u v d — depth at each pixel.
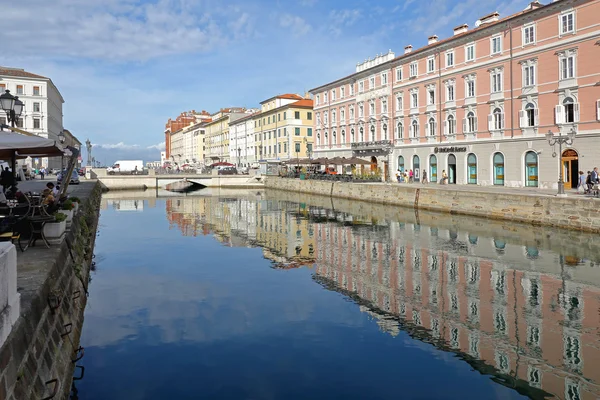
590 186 31.55
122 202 56.62
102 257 23.25
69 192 33.44
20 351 5.80
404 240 26.83
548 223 28.73
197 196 66.00
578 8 35.75
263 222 36.91
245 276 19.17
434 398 9.07
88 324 13.18
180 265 21.36
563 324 13.07
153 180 79.25
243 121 106.75
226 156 119.25
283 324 13.30
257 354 11.20
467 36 46.00
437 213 38.62
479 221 32.97
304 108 85.75
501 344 11.73
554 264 20.06
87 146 75.50
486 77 44.50
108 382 9.66
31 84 93.12
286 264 21.50
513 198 31.33
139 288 17.22
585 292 16.00
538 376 9.97
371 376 10.03
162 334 12.47
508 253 22.47
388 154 59.25
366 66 65.62
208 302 15.47
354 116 67.44
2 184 21.00
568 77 36.66
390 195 46.31
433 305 14.98
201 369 10.34
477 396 9.13
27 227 11.45
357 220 36.66
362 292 16.59
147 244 27.30
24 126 92.44
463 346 11.61
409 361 10.78
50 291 8.41
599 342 11.75
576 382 9.69
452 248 24.09
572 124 36.41
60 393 7.54
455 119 48.62
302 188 67.81
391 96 59.12
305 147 86.06
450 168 50.03
